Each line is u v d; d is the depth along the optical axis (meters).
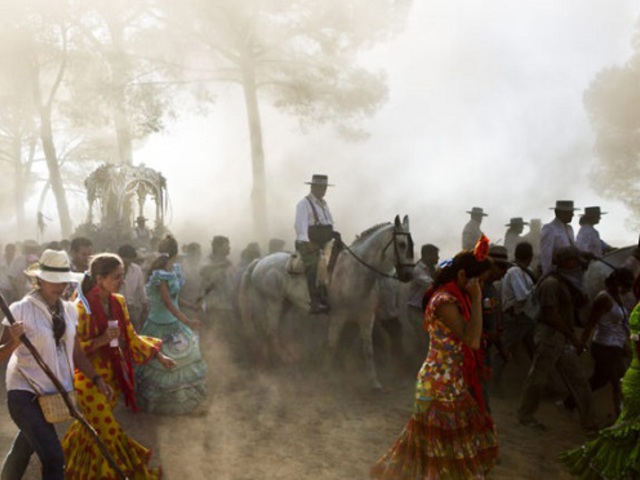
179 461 5.88
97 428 4.96
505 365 8.75
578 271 6.82
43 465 4.39
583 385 6.76
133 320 8.15
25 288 10.49
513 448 6.29
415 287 9.38
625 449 4.74
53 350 4.50
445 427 4.38
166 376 7.11
